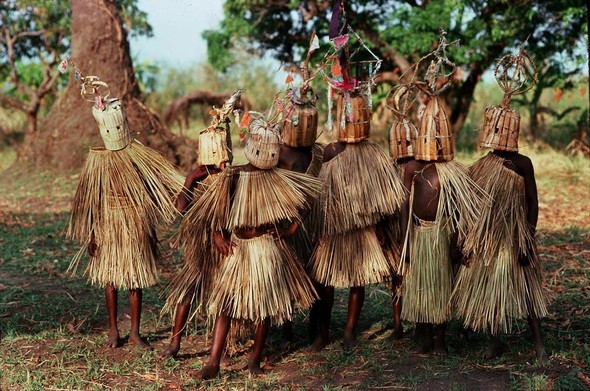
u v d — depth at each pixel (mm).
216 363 4645
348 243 4977
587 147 14258
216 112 4992
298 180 4629
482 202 4672
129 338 5375
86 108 13430
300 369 4840
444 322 4891
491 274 4668
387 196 4875
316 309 5293
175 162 13547
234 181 4551
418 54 14977
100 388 4516
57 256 7895
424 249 4805
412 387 4398
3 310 6078
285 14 16312
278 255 4594
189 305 5039
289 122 4816
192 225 4863
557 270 6957
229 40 16844
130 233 5035
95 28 13219
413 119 14914
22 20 16500
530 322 4734
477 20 13742
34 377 4660
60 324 5750
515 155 4730
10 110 19359
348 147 4980
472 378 4484
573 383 4219
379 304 6312
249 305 4488
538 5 13930
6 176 13430
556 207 10484
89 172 5059
